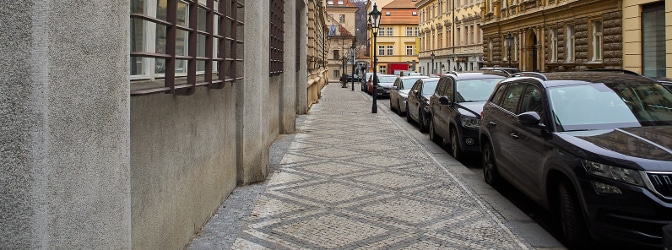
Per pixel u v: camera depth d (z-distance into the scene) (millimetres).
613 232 4430
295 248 4949
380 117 19250
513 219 6051
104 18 2639
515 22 35750
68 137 2355
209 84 5145
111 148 2732
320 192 7184
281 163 9383
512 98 7363
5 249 2178
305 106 19953
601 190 4504
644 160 4441
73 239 2404
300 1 16844
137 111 3572
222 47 5844
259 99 7520
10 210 2170
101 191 2639
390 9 95438
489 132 7684
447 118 10867
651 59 20562
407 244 5078
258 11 7332
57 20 2262
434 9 69312
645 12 20844
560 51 28641
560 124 5742
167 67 3967
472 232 5496
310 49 23125
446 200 6840
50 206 2238
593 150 4789
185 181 4820
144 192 3725
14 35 2137
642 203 4297
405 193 7191
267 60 8047
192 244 4969
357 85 62031
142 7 4195
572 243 4953
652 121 5723
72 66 2379
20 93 2150
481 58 50344
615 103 6000
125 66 2877
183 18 5184
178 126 4566
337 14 101125
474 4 51406
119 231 2828
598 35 24750
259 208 6320
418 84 16531
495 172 7500
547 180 5465
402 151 11008
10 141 2154
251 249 4898
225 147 6672
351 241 5156
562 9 27609
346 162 9570
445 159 10141
